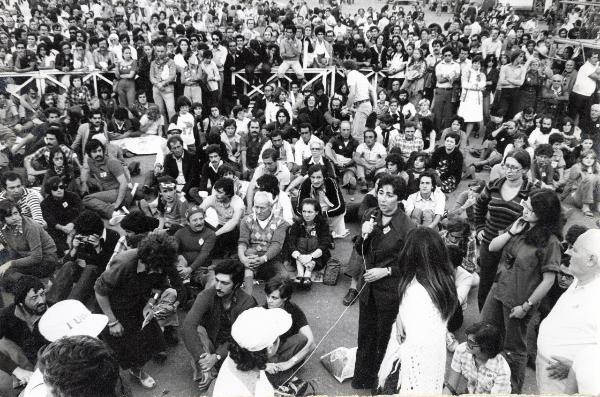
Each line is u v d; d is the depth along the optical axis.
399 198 3.34
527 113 8.57
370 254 3.46
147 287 3.76
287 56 11.85
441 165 7.62
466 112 10.01
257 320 2.60
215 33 11.55
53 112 8.42
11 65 11.38
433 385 1.86
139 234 4.56
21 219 4.94
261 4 20.45
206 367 3.68
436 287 1.92
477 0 19.72
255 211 5.29
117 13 18.50
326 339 4.55
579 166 7.11
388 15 19.19
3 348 3.54
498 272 3.70
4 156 7.54
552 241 3.37
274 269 5.07
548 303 4.12
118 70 11.11
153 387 3.99
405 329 1.91
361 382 3.74
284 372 3.89
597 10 11.93
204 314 3.82
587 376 2.28
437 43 11.69
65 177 6.64
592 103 9.12
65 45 11.38
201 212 4.95
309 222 5.44
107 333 3.75
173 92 10.65
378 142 8.08
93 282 4.45
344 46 13.69
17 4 17.70
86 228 4.42
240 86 12.05
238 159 8.15
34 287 3.53
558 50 11.77
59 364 1.64
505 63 11.08
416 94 11.36
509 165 3.96
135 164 8.41
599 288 2.62
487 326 3.21
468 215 5.43
